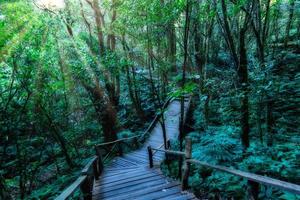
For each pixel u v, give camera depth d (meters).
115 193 5.97
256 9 7.38
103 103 11.63
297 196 4.26
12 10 7.10
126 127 15.23
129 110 16.62
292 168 5.41
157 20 7.55
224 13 5.66
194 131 11.22
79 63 9.84
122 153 11.44
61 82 8.56
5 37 6.32
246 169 5.56
